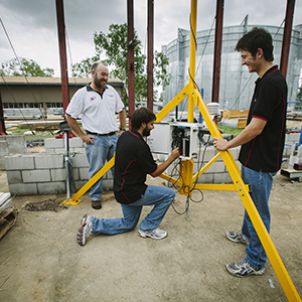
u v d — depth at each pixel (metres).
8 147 4.34
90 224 1.80
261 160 1.30
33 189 2.70
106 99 2.40
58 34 3.86
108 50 8.98
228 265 1.52
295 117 10.31
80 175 2.79
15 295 1.32
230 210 2.40
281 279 1.15
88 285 1.39
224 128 8.31
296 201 2.64
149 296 1.32
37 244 1.79
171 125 1.95
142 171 1.67
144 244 1.80
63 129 2.55
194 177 2.16
